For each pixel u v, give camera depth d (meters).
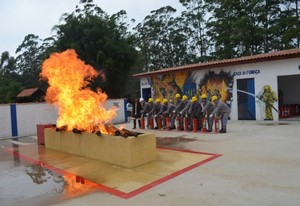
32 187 5.89
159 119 13.98
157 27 44.81
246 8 33.75
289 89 18.95
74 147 8.72
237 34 32.91
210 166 6.58
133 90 37.97
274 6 33.12
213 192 4.98
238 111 16.17
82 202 4.90
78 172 6.78
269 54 15.68
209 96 17.55
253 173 5.88
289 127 12.05
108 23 28.44
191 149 8.62
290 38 28.16
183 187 5.31
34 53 51.66
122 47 28.08
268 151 7.72
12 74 51.44
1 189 5.86
